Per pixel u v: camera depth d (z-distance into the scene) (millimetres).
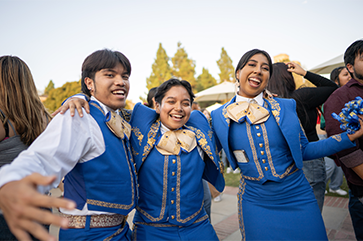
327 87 2129
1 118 1436
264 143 1646
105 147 1328
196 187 1642
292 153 1602
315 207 1622
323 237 1545
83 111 1295
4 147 1437
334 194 4281
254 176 1676
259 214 1634
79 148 1209
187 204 1586
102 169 1310
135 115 1736
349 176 1824
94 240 1303
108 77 1432
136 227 1648
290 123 1648
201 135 1730
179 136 1643
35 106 1612
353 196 1990
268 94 1828
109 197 1319
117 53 1485
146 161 1598
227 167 7266
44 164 1044
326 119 1860
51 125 1134
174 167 1575
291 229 1556
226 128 1730
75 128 1200
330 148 1629
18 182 709
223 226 3316
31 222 631
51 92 30562
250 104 1740
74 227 1310
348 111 1519
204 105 31281
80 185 1313
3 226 1287
